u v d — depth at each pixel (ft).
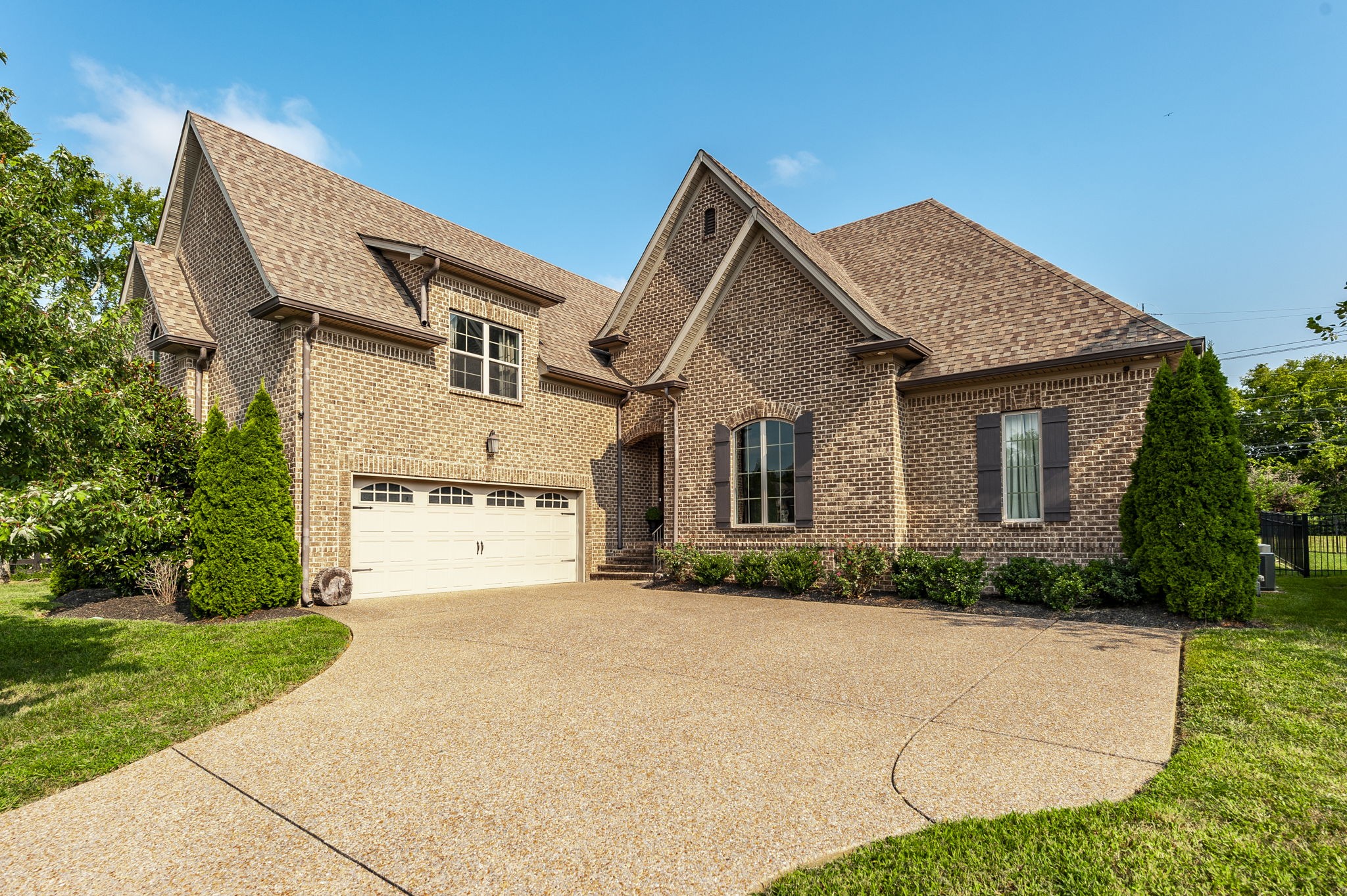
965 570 37.58
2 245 24.16
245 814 13.35
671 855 11.65
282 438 39.70
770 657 25.79
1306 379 139.85
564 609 37.99
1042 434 40.81
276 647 27.35
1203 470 32.81
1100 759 15.49
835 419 45.55
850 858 11.44
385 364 43.19
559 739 17.13
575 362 57.26
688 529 51.75
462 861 11.53
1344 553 71.41
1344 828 12.05
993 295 46.65
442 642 28.84
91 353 24.17
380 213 53.52
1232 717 17.78
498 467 49.52
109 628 32.60
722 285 51.01
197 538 35.40
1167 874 10.77
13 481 20.86
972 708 19.36
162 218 49.73
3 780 15.03
